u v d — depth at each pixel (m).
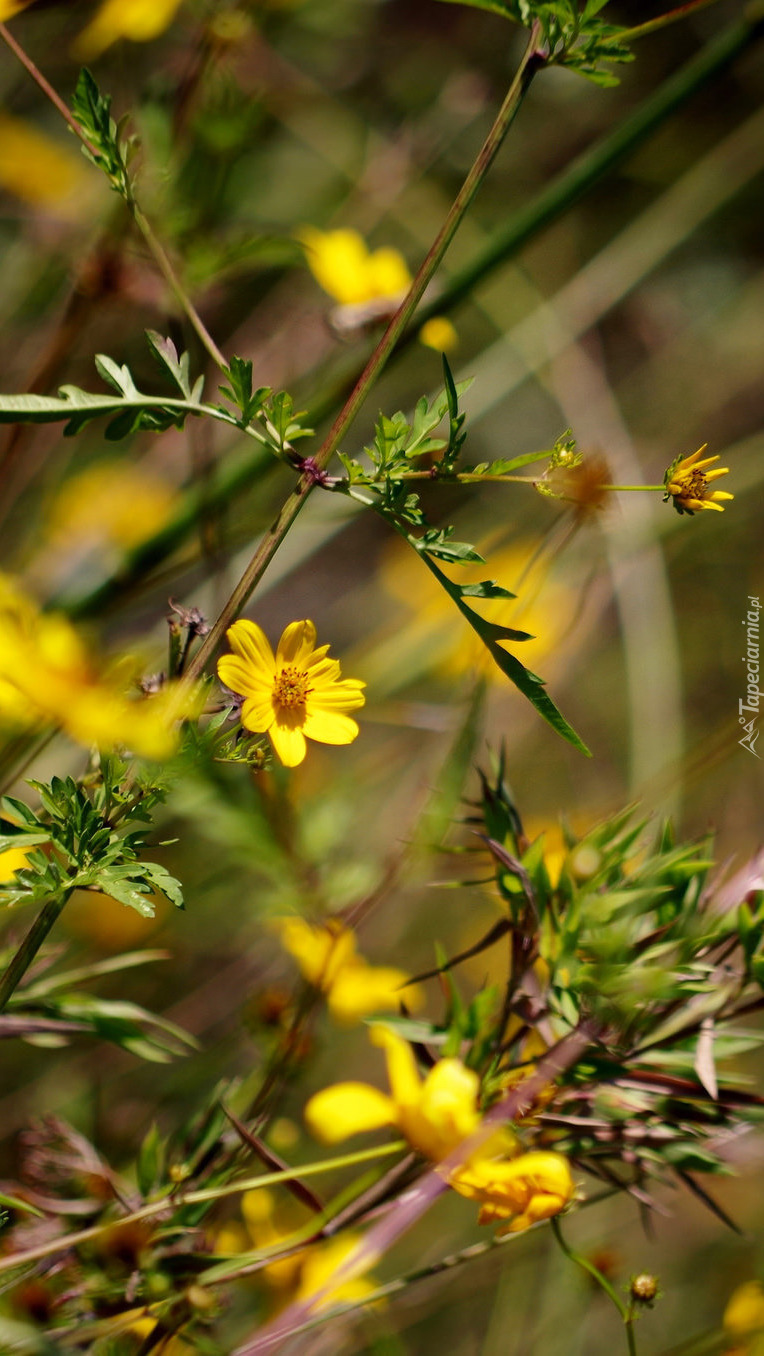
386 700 1.73
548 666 1.92
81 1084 1.52
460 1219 1.82
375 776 1.68
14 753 1.21
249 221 1.78
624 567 2.00
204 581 1.54
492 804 1.18
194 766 1.10
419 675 1.75
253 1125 1.20
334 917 1.26
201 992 1.60
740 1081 1.16
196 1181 1.18
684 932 1.16
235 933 1.65
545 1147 1.15
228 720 1.12
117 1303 1.16
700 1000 1.16
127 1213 1.17
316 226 1.93
